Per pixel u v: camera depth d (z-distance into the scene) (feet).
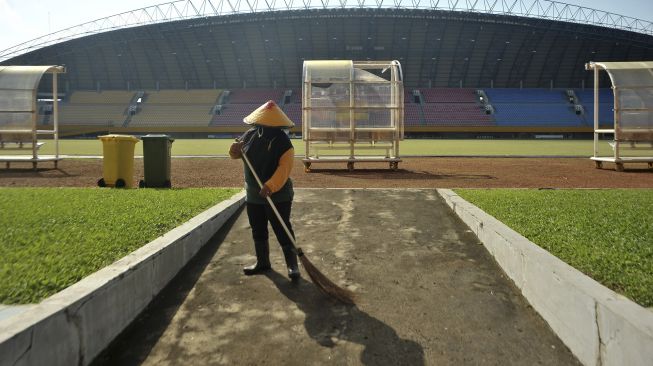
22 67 46.62
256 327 11.07
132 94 242.99
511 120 216.74
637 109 45.91
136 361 9.53
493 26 209.26
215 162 56.75
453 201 23.09
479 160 63.41
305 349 10.01
